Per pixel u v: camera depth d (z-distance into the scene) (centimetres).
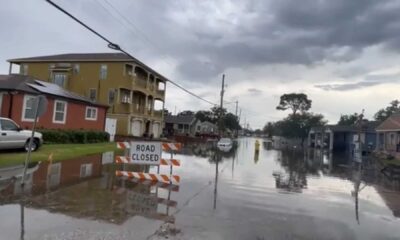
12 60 4728
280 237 699
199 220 786
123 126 4272
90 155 2069
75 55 4725
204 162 2247
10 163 1455
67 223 705
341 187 1500
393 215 974
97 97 4372
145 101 4825
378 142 4206
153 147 1354
